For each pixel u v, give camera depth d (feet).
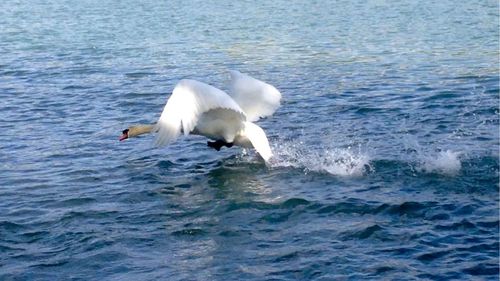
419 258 30.78
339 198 37.47
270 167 42.75
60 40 97.09
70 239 33.73
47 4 140.77
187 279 29.71
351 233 33.40
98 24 112.98
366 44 89.15
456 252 31.19
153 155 45.73
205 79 70.69
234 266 30.66
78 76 72.28
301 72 72.33
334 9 127.03
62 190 40.01
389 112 54.34
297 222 35.01
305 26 106.73
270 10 127.75
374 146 45.80
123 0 147.43
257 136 39.50
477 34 94.48
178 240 33.45
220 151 45.98
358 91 62.23
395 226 33.99
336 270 29.99
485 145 45.14
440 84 64.03
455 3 129.29
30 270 30.78
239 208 36.91
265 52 85.10
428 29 100.58
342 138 47.93
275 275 29.78
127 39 97.30
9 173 42.93
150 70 75.20
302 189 39.06
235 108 35.73
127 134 41.55
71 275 30.35
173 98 34.86
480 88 61.82
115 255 32.01
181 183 40.78
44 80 70.54
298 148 46.01
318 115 54.19
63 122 54.60
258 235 33.73
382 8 126.31
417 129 49.44
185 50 87.66
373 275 29.50
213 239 33.42
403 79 66.95
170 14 125.08
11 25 112.37
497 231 33.06
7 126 53.67
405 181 39.60
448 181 39.24
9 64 79.46
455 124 50.42
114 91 65.21
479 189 38.14
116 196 39.06
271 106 41.22
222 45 90.89
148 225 35.22
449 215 34.96
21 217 36.35
